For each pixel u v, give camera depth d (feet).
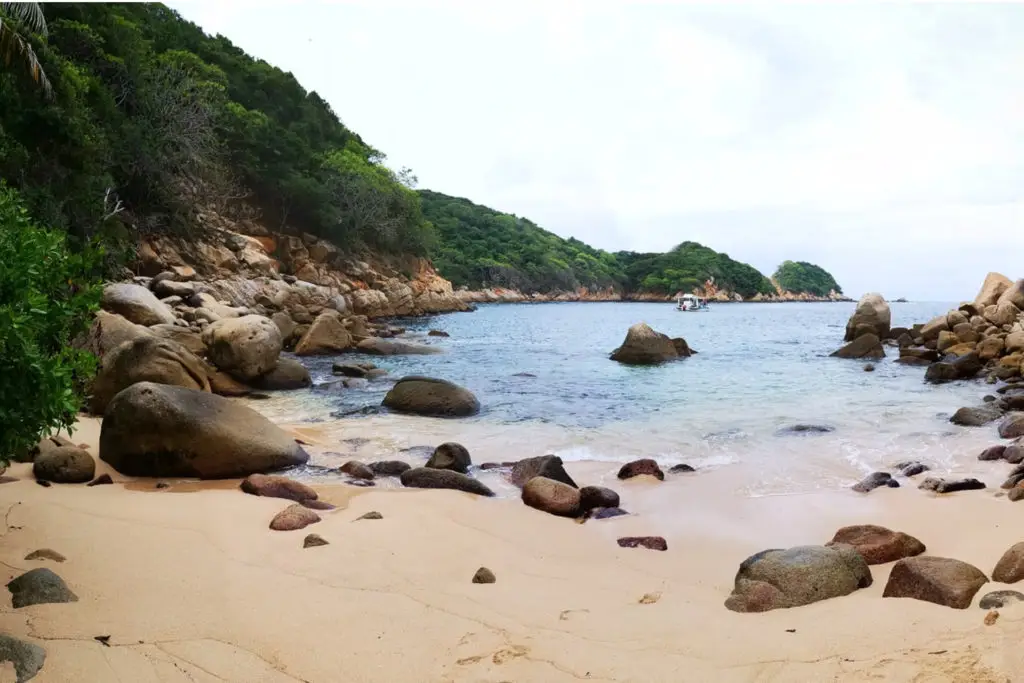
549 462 25.94
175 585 14.37
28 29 77.20
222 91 176.76
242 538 17.97
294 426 38.14
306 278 183.32
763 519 21.35
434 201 508.53
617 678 10.66
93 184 94.27
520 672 10.89
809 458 30.55
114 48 131.34
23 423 12.66
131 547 16.79
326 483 25.88
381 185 243.19
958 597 12.91
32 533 17.46
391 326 142.72
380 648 11.71
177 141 134.62
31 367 12.25
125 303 67.36
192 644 11.61
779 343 108.27
